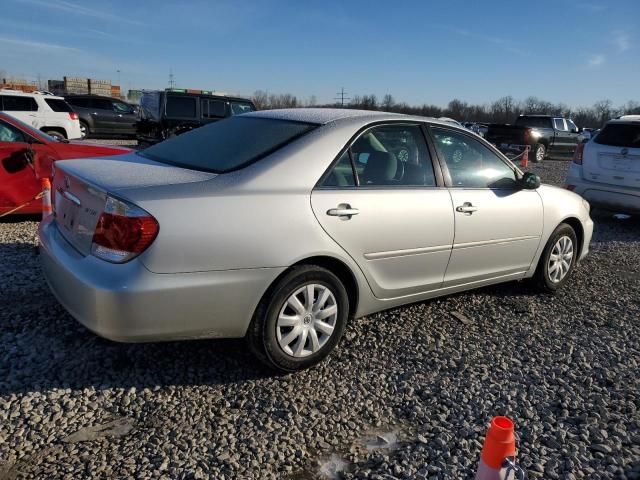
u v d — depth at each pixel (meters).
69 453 2.52
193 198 2.84
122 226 2.70
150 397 3.01
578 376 3.53
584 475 2.58
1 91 14.78
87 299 2.74
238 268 2.92
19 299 4.07
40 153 6.41
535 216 4.62
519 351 3.85
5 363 3.21
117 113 20.69
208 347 3.57
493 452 1.76
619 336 4.21
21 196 6.39
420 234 3.72
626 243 7.53
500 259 4.45
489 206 4.20
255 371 3.33
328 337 3.38
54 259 3.05
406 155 3.81
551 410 3.11
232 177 3.06
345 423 2.89
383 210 3.49
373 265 3.53
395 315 4.34
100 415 2.83
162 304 2.75
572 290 5.28
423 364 3.57
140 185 2.85
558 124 21.83
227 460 2.53
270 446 2.65
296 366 3.28
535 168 18.08
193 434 2.71
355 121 3.60
